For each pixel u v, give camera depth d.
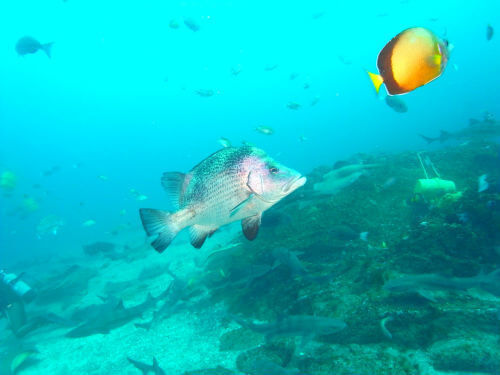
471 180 2.68
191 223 1.14
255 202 1.04
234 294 2.44
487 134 3.30
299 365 1.63
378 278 1.79
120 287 3.39
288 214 2.65
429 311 1.59
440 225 1.90
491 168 2.85
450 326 1.52
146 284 3.28
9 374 2.20
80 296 3.45
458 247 1.82
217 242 4.00
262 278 2.31
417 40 0.77
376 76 0.84
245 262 2.51
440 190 2.36
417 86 0.80
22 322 2.67
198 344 2.08
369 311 1.66
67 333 2.51
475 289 1.70
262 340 1.94
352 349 1.60
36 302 3.44
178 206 1.17
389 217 2.43
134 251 4.66
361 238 2.22
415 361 1.45
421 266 1.78
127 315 2.53
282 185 1.00
